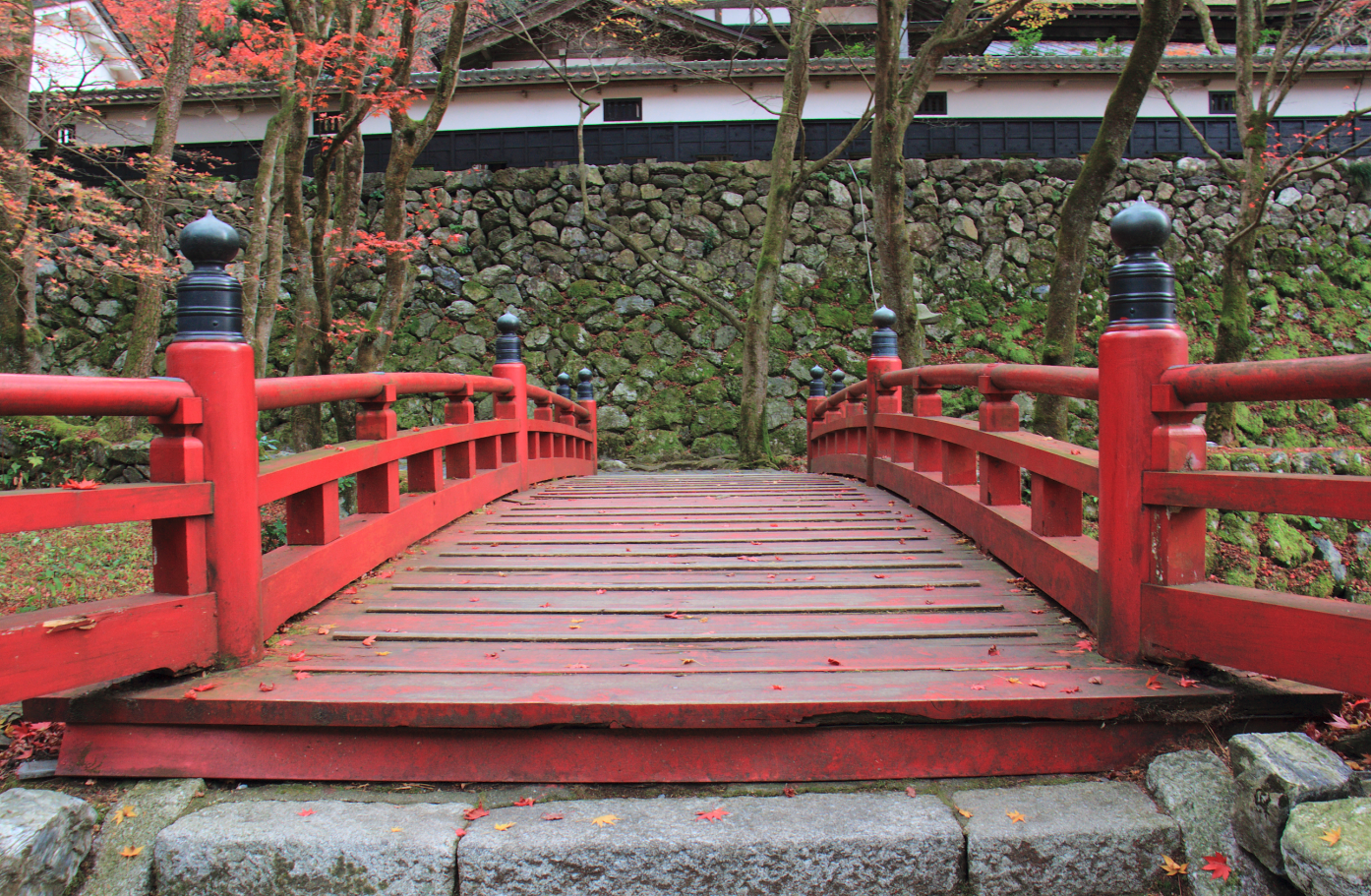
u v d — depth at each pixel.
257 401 2.63
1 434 8.68
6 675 1.91
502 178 13.72
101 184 12.93
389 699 2.18
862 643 2.78
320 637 2.85
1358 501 1.87
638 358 13.30
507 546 4.30
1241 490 2.14
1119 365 2.49
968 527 4.22
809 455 10.00
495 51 15.40
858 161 13.84
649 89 14.25
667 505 5.61
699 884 1.92
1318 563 9.90
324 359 9.15
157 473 2.44
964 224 13.70
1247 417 12.52
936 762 2.20
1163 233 2.46
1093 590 2.75
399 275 9.16
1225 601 2.20
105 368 12.51
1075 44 17.14
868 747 2.20
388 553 3.92
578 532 4.66
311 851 1.95
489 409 13.38
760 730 2.19
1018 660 2.57
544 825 1.99
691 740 2.19
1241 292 11.39
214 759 2.22
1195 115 13.98
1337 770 1.88
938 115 14.16
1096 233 13.76
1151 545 2.47
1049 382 3.13
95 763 2.22
